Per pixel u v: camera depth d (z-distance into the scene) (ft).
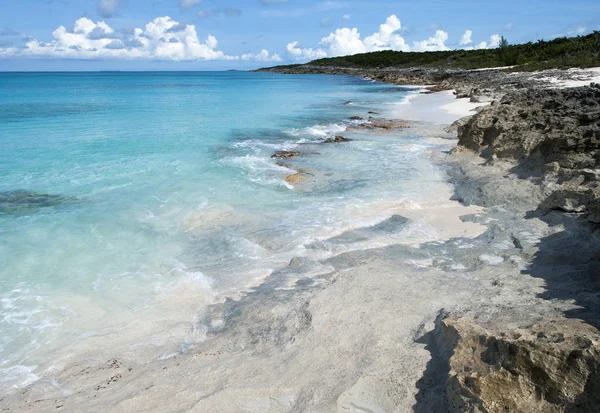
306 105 121.90
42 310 21.53
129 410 14.51
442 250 26.99
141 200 37.58
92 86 244.22
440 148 56.39
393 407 13.65
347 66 545.03
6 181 42.60
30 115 93.25
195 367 16.89
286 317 19.92
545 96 59.82
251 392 14.94
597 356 11.23
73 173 45.75
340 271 23.97
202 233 31.14
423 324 17.89
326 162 51.01
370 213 34.01
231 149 58.90
